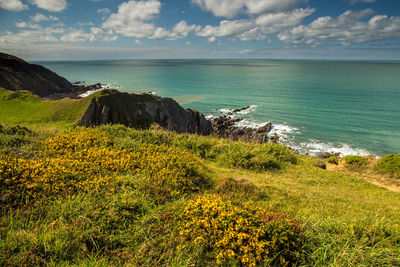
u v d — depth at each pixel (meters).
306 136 48.44
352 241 4.42
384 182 15.08
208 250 4.17
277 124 57.22
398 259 3.87
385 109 71.81
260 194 7.30
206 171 9.32
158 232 4.49
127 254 3.84
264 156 12.95
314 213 6.28
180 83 154.00
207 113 72.25
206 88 128.38
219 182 7.84
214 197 5.68
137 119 44.19
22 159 6.37
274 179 10.30
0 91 43.50
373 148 41.75
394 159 17.11
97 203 4.94
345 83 146.38
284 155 15.22
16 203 4.69
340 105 78.50
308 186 10.08
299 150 41.19
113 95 43.34
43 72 132.62
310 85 136.62
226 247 4.07
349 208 7.50
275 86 133.62
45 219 4.32
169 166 7.57
